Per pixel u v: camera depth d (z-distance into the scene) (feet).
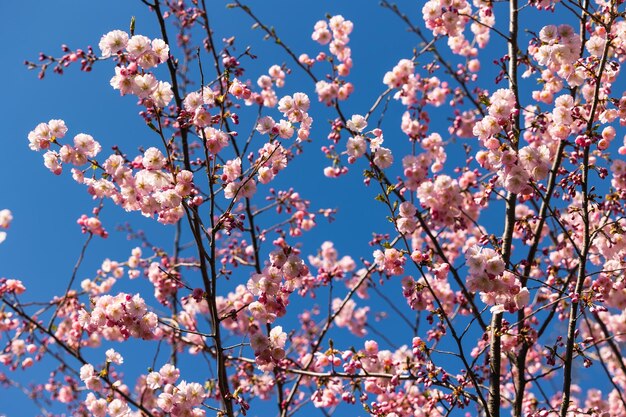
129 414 16.52
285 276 15.67
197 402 15.78
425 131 22.07
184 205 14.75
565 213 21.20
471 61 24.27
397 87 21.97
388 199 15.89
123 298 15.70
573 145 16.35
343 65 22.61
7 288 18.89
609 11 15.97
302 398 27.30
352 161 16.94
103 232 19.85
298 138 16.48
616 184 18.65
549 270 18.69
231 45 22.39
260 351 16.06
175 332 23.73
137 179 15.49
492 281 14.90
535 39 18.01
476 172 21.74
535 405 19.88
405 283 16.19
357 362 16.60
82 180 16.35
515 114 16.31
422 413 20.53
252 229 22.84
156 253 23.88
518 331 17.47
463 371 15.96
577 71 16.70
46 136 16.12
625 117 16.70
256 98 21.88
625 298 18.02
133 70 14.43
